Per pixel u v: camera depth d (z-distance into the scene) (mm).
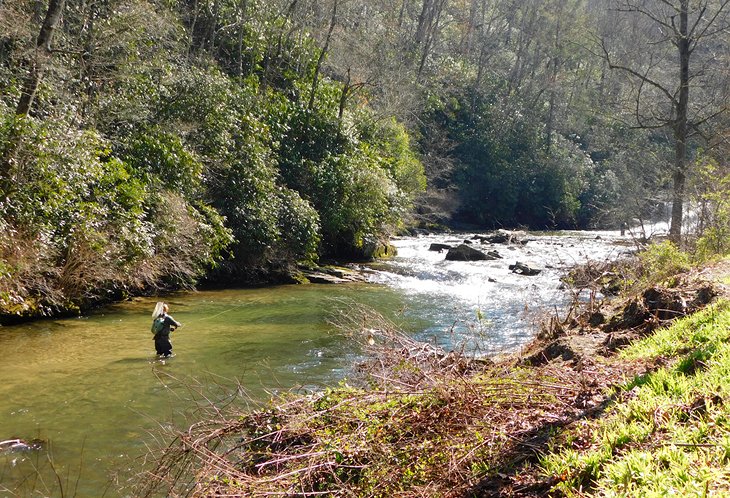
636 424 4047
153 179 16141
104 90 18375
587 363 6035
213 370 9312
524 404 5113
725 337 5309
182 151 17328
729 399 3986
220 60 28688
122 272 14414
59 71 16078
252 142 20438
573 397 5098
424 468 4590
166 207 15898
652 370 5215
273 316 13867
